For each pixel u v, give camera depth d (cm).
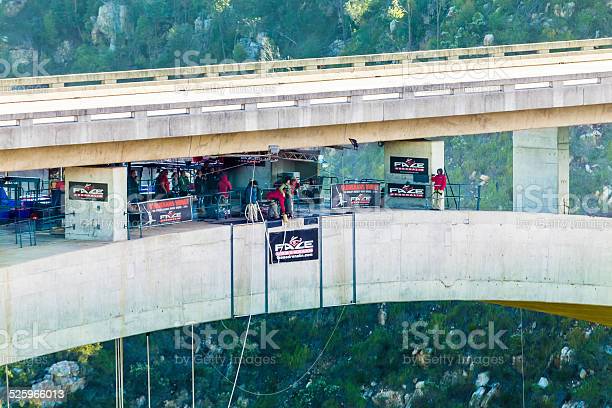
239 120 11531
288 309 11981
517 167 13338
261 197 12388
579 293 12888
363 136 12369
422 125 12556
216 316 11562
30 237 10862
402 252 12500
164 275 11175
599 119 13075
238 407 19175
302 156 12812
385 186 12950
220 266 11544
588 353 19488
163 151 11419
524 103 12556
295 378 19462
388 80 13288
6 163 10581
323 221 12119
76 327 10512
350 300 12331
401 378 19450
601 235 12825
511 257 12788
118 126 10925
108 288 10744
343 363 19638
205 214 11994
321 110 11888
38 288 10181
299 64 13325
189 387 19300
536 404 19212
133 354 19438
